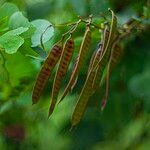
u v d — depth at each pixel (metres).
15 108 1.83
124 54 1.73
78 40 1.35
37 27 1.25
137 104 1.82
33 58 1.33
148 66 1.74
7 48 1.18
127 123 1.87
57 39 1.31
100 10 1.51
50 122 1.98
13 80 1.53
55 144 2.02
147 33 1.63
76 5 1.58
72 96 1.77
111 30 1.16
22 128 1.91
